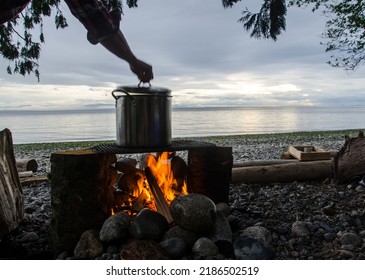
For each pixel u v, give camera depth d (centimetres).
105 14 260
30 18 517
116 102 304
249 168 529
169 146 306
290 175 532
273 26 467
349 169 489
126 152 286
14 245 308
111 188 315
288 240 306
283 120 6259
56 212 286
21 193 349
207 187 338
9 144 340
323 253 276
